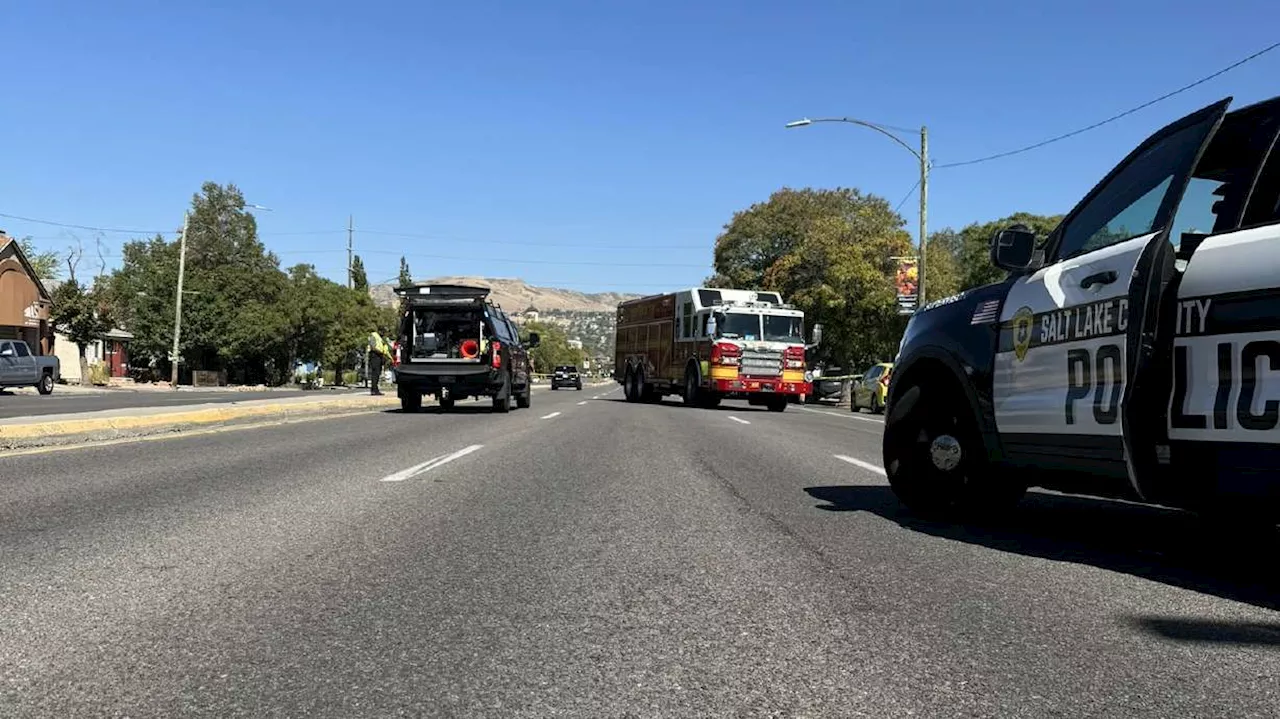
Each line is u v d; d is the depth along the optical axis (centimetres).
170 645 400
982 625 430
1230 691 347
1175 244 517
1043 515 720
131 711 329
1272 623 431
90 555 566
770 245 6112
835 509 751
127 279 7350
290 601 469
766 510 745
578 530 659
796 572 533
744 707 335
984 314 634
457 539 625
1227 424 452
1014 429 591
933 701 339
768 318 2697
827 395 4334
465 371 2125
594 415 2148
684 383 2877
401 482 895
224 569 534
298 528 657
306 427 1630
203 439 1345
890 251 4556
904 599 475
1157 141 534
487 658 387
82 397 3172
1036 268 596
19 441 1231
